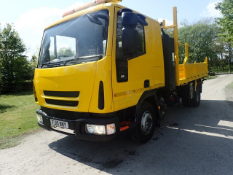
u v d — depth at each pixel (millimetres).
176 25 5004
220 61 50062
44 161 3393
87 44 3150
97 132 2893
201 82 7898
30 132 5070
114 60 2969
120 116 3395
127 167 3061
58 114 3443
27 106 9922
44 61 3852
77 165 3203
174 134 4465
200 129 4738
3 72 22438
